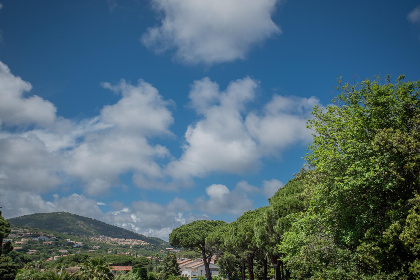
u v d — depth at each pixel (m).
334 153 17.33
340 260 15.21
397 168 14.05
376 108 17.20
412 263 12.27
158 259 140.50
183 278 88.75
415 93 17.20
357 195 15.62
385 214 14.41
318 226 18.22
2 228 56.03
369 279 13.06
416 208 12.64
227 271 54.62
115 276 47.69
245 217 44.50
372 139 16.20
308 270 17.92
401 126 16.28
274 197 31.66
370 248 13.59
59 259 118.38
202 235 55.88
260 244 28.20
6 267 53.25
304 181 24.45
